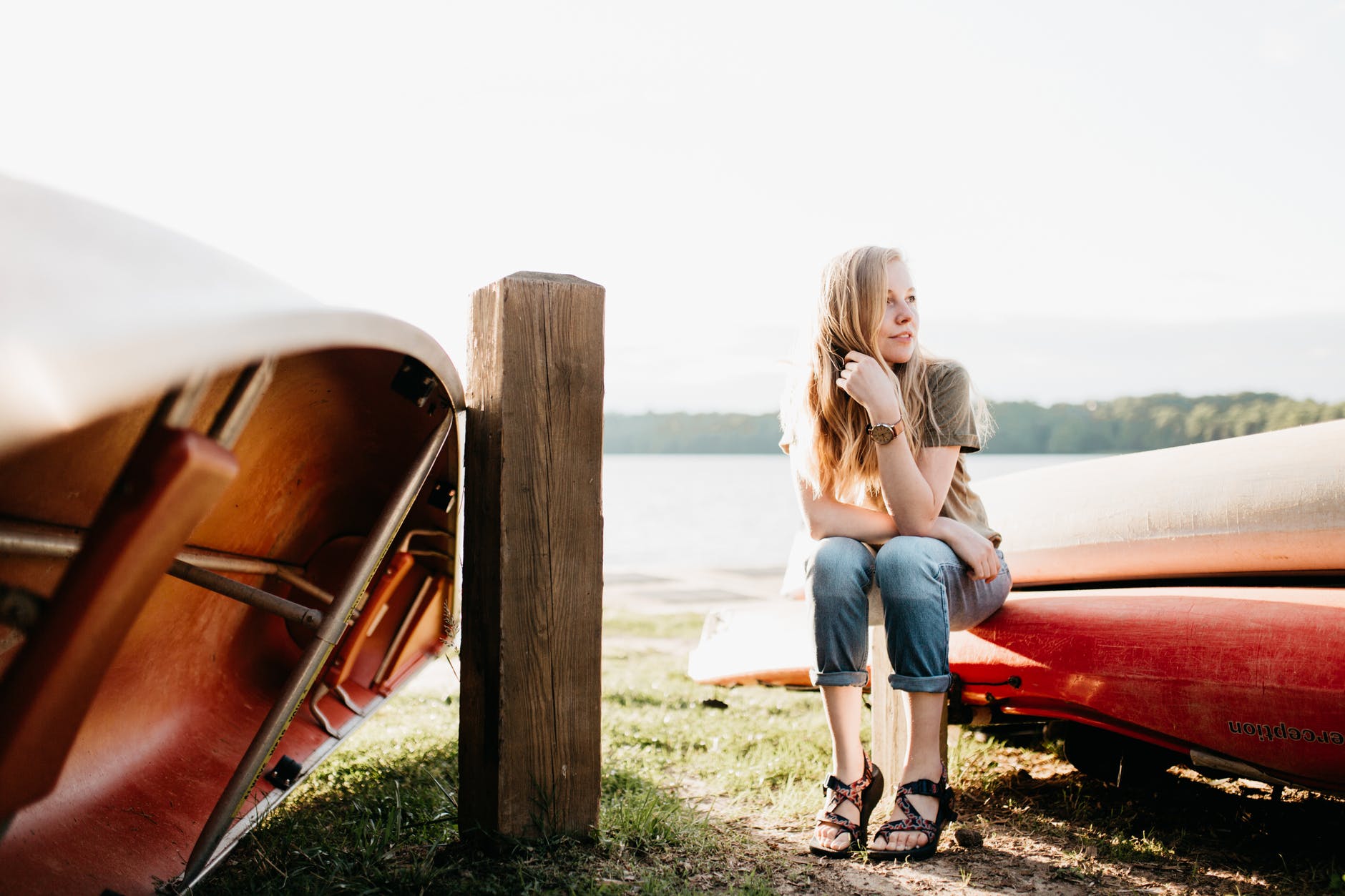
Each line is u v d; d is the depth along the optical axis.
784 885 2.01
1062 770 2.96
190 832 1.89
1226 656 2.06
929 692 2.21
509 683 2.07
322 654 1.81
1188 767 2.89
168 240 1.23
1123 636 2.27
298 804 2.45
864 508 2.42
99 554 1.04
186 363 0.98
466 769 2.18
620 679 4.76
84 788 1.79
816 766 2.96
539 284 2.14
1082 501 3.03
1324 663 1.91
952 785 2.78
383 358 1.79
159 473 1.02
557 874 1.96
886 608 2.23
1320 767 1.92
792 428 2.52
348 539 2.71
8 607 1.22
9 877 1.47
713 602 9.90
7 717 1.04
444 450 2.17
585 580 2.18
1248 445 2.74
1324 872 2.03
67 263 1.01
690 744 3.28
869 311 2.31
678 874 2.03
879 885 2.02
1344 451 2.45
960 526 2.38
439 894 1.84
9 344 0.84
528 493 2.11
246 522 2.21
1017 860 2.18
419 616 3.16
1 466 1.17
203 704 2.36
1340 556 2.38
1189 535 2.68
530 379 2.12
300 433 2.06
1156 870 2.11
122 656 1.93
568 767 2.14
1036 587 3.27
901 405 2.31
